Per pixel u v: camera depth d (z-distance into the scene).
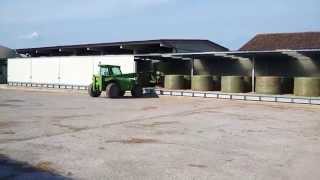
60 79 30.48
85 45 33.12
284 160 7.28
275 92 20.67
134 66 25.77
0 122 11.76
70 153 7.62
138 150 7.96
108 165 6.75
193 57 24.86
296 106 17.94
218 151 7.98
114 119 12.73
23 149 7.95
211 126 11.44
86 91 27.81
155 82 25.81
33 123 11.60
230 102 19.66
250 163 7.02
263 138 9.55
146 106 17.31
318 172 6.46
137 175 6.17
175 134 9.94
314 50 19.22
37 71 32.28
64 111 14.96
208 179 6.00
